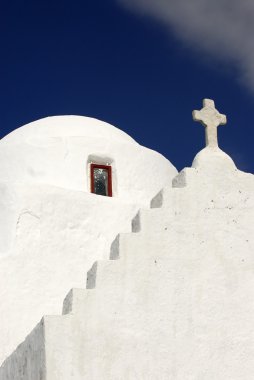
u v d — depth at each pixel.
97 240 16.33
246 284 12.62
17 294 15.30
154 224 12.38
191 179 12.85
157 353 11.73
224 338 12.20
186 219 12.60
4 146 18.23
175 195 12.66
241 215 12.97
